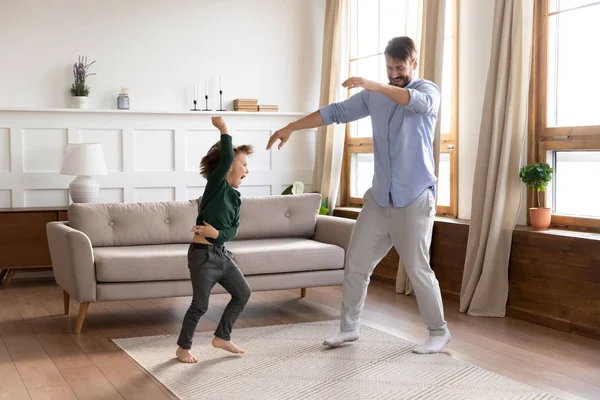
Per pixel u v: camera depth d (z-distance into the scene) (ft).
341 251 16.01
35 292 18.56
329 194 22.17
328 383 10.63
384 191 12.03
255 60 22.94
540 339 13.35
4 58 20.22
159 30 21.77
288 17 23.30
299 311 16.07
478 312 15.40
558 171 15.28
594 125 14.26
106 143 21.07
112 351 12.66
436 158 17.25
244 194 22.82
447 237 17.28
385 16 21.11
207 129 22.12
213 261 11.68
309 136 23.56
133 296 14.25
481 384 10.55
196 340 13.33
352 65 22.80
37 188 20.43
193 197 22.02
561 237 14.10
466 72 17.49
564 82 15.06
